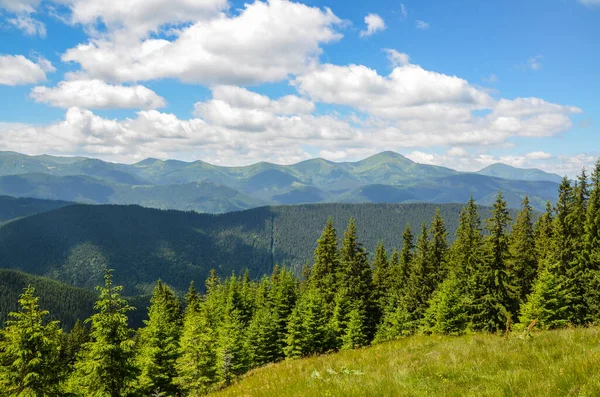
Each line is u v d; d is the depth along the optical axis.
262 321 47.94
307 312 42.81
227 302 63.09
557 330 13.06
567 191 37.91
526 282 42.84
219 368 26.06
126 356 22.67
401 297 50.44
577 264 35.69
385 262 61.53
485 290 37.25
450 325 36.75
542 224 46.56
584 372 6.90
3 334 19.39
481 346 11.49
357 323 44.56
